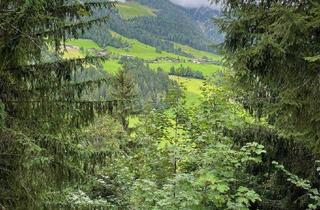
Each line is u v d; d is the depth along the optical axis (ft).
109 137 50.34
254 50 21.75
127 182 38.34
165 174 33.12
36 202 21.52
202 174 23.08
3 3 18.94
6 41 18.93
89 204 24.29
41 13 19.53
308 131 22.82
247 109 30.25
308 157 29.40
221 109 31.91
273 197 32.65
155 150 34.94
